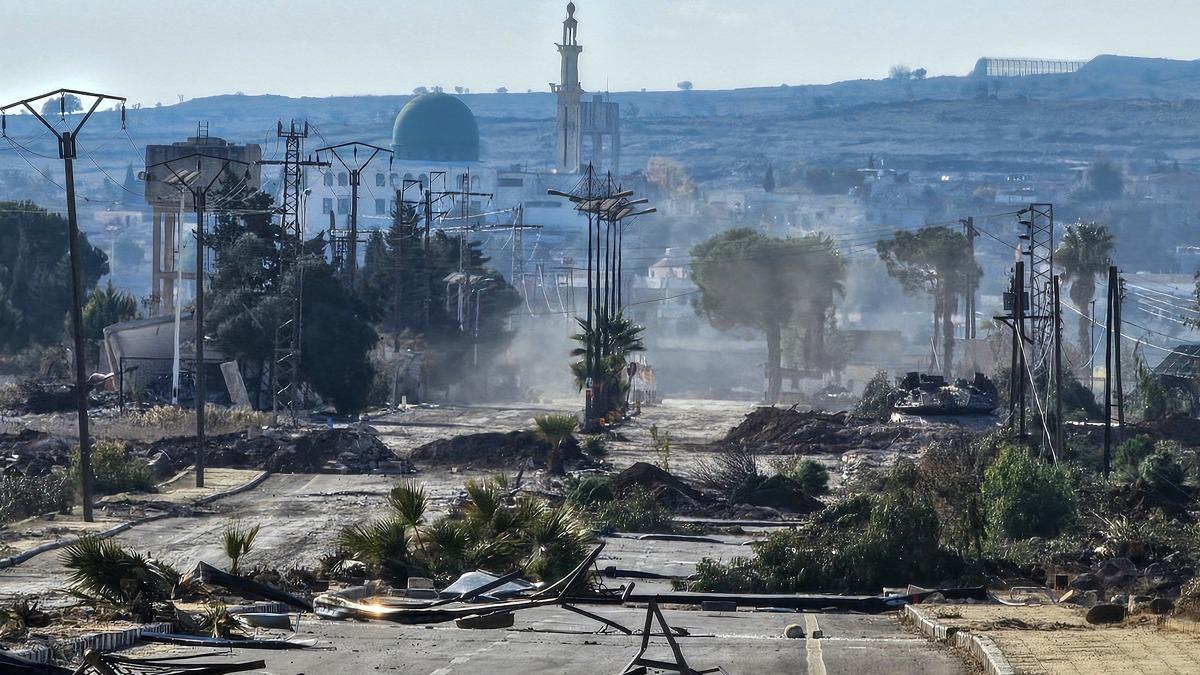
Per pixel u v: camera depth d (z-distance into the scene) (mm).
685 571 98438
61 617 58750
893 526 90938
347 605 39406
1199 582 72125
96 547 63344
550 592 36906
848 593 88312
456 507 128750
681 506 141625
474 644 53156
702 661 49125
